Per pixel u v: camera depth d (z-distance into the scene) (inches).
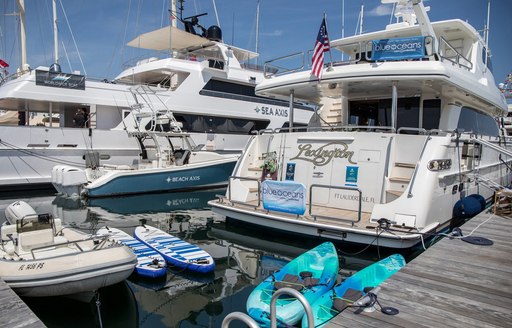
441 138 276.7
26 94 536.4
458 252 207.8
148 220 401.4
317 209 307.6
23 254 210.8
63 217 411.2
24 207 340.2
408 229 246.5
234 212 310.0
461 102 384.8
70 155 563.5
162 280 231.1
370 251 259.3
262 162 367.6
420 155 271.6
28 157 533.3
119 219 404.8
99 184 501.0
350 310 139.1
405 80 301.4
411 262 191.3
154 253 263.9
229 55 698.8
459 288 158.9
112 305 198.1
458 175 306.5
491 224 272.8
